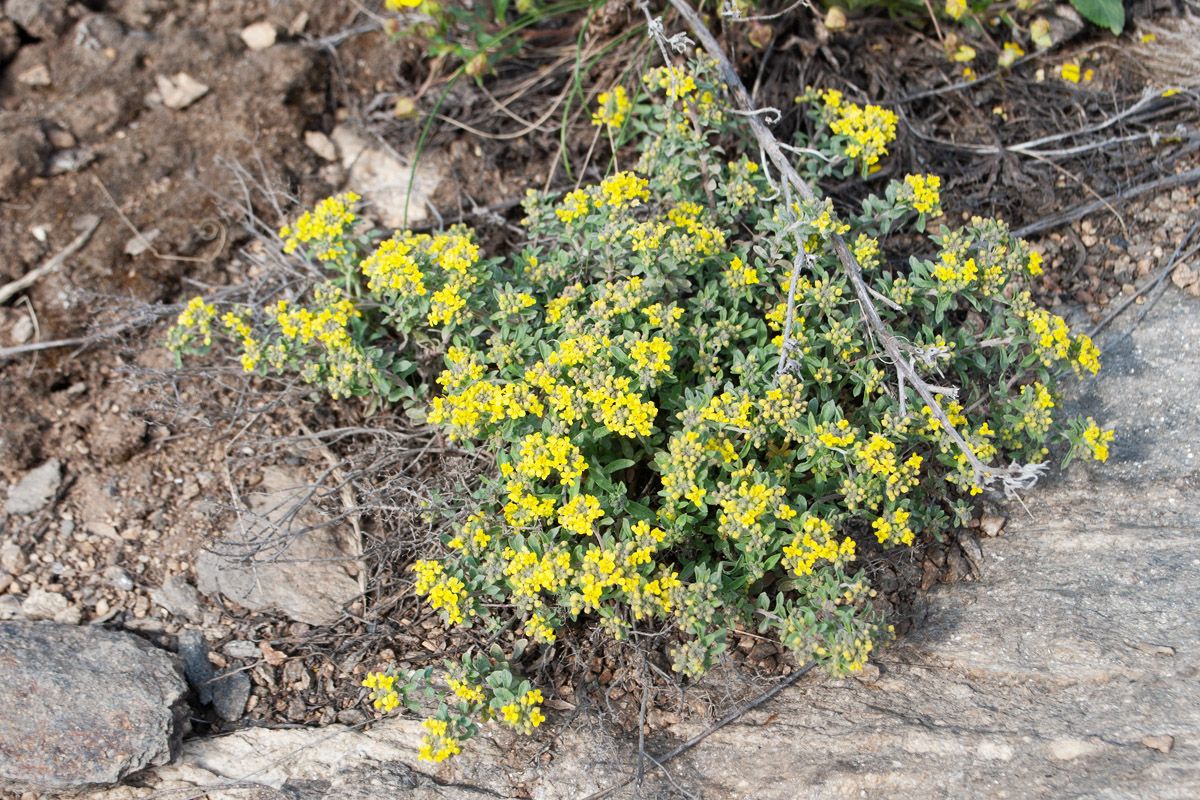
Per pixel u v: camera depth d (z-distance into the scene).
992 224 0.68
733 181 0.71
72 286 0.77
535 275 0.70
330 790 0.63
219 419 0.74
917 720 0.63
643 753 0.63
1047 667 0.63
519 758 0.64
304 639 0.68
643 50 0.80
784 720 0.64
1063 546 0.67
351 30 0.85
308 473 0.73
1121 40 0.80
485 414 0.64
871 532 0.68
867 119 0.70
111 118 0.82
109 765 0.63
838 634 0.61
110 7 0.85
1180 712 0.61
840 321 0.67
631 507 0.65
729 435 0.66
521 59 0.83
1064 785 0.60
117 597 0.70
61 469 0.74
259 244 0.80
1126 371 0.72
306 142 0.82
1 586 0.70
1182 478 0.69
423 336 0.71
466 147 0.81
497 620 0.66
